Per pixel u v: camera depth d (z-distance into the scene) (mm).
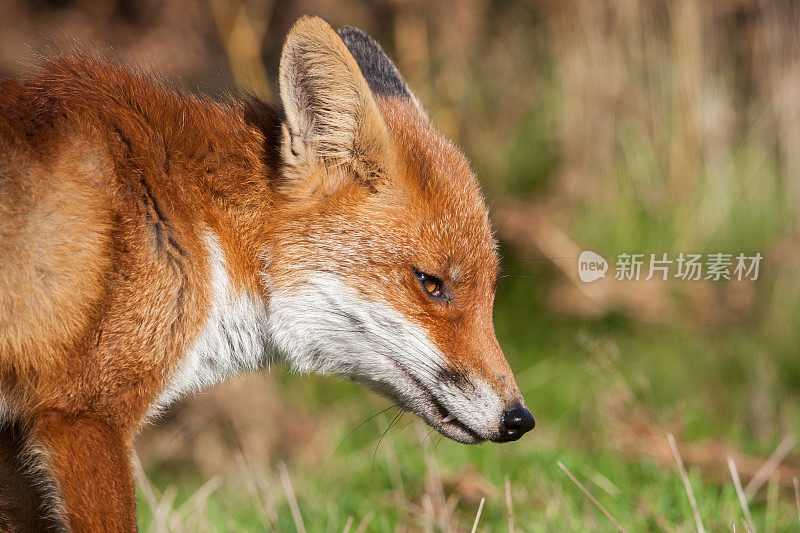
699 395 14430
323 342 8000
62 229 6570
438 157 8297
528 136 16703
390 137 7926
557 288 15547
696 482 10086
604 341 14938
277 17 17656
